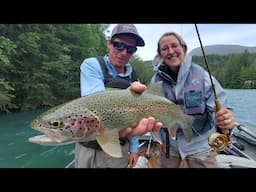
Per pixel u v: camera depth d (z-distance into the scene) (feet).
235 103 18.86
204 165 3.59
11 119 18.10
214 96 3.30
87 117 2.28
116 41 2.99
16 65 23.04
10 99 20.80
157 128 2.55
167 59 3.59
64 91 27.40
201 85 3.59
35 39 23.62
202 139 3.62
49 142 2.23
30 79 23.45
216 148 3.12
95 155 2.94
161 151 3.85
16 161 8.63
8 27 22.27
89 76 2.90
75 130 2.26
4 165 8.28
